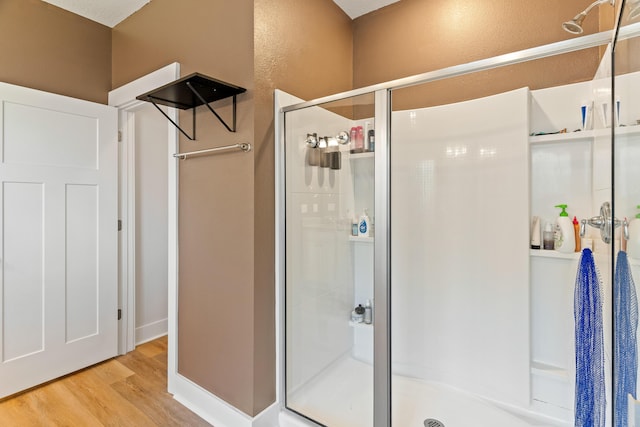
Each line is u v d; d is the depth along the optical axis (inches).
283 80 71.4
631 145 30.5
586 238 63.5
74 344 88.7
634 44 29.9
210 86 61.9
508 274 70.9
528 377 68.8
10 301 77.4
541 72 69.6
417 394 76.8
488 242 73.4
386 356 60.9
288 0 73.0
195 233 75.4
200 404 73.3
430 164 80.5
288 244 71.2
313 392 70.5
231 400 68.4
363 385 66.5
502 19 74.8
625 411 31.7
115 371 91.1
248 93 64.9
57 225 85.2
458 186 77.0
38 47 84.0
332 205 70.0
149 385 84.2
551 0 69.9
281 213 69.8
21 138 79.0
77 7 87.9
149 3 85.2
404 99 84.0
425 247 81.5
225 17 68.7
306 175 71.2
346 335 69.0
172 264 79.9
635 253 28.3
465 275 76.5
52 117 84.1
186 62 76.2
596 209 59.6
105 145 94.6
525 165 68.4
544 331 69.2
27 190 80.0
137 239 110.9
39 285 82.0
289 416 69.4
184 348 78.4
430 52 83.7
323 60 83.8
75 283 88.8
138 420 70.4
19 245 78.7
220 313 70.5
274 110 69.4
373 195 63.9
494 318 72.9
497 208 72.1
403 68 87.8
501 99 71.0
